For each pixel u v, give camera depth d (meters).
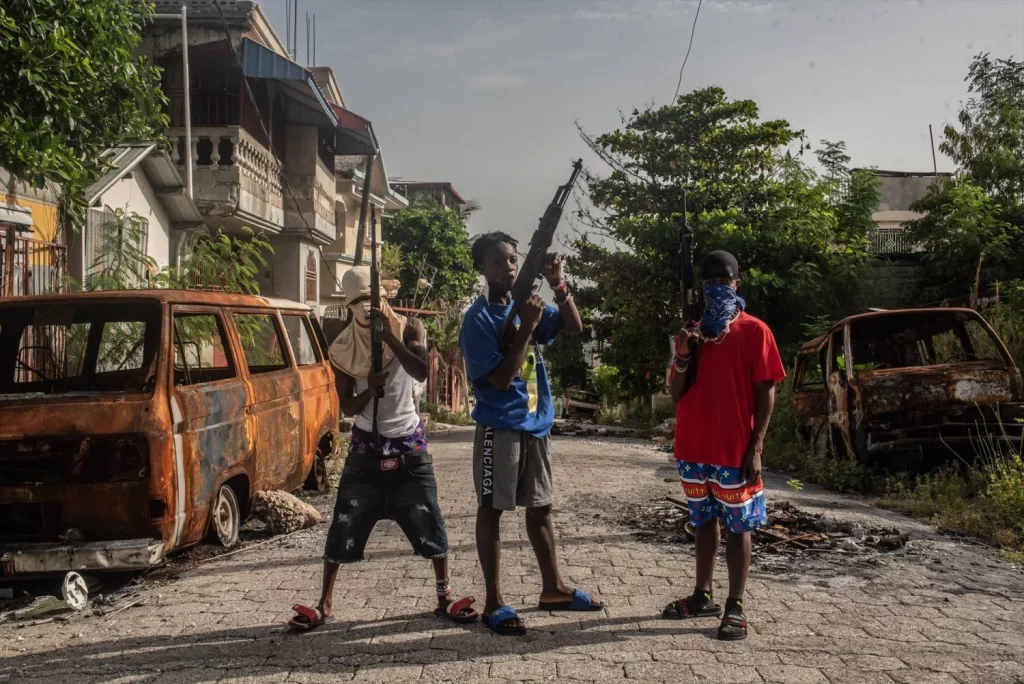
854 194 23.11
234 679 3.63
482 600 4.75
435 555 4.39
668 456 12.20
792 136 22.91
